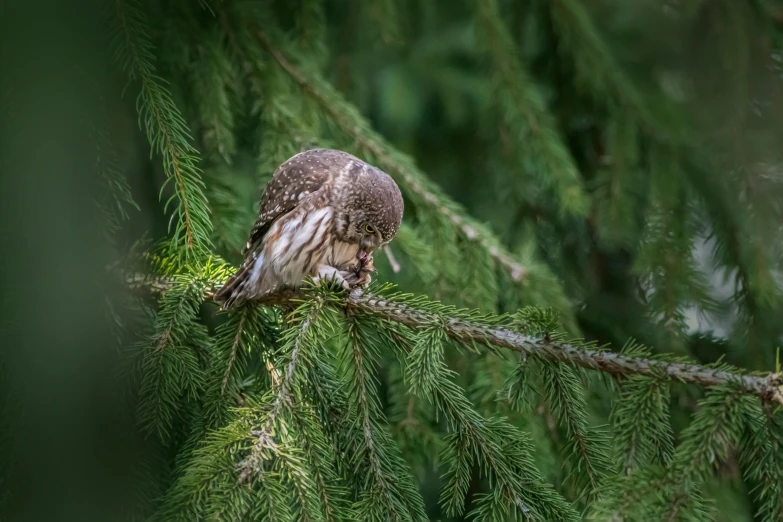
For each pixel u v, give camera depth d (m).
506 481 6.98
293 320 7.38
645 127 11.98
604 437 7.10
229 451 6.13
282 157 9.82
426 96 15.51
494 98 11.61
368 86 15.52
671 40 13.95
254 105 9.91
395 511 6.81
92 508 6.46
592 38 12.04
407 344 7.39
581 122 13.91
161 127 6.84
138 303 7.52
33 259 6.61
